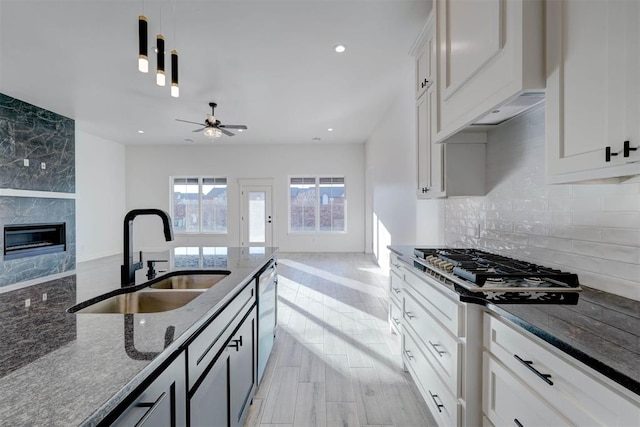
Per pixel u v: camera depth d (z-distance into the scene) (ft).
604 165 2.60
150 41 9.54
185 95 14.20
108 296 4.25
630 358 2.17
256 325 6.00
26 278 15.15
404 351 6.96
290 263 20.35
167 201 25.67
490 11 3.74
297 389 6.45
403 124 12.98
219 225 25.93
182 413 2.85
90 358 2.23
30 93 14.02
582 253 4.23
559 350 2.54
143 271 5.81
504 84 3.51
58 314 3.27
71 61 10.84
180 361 2.82
